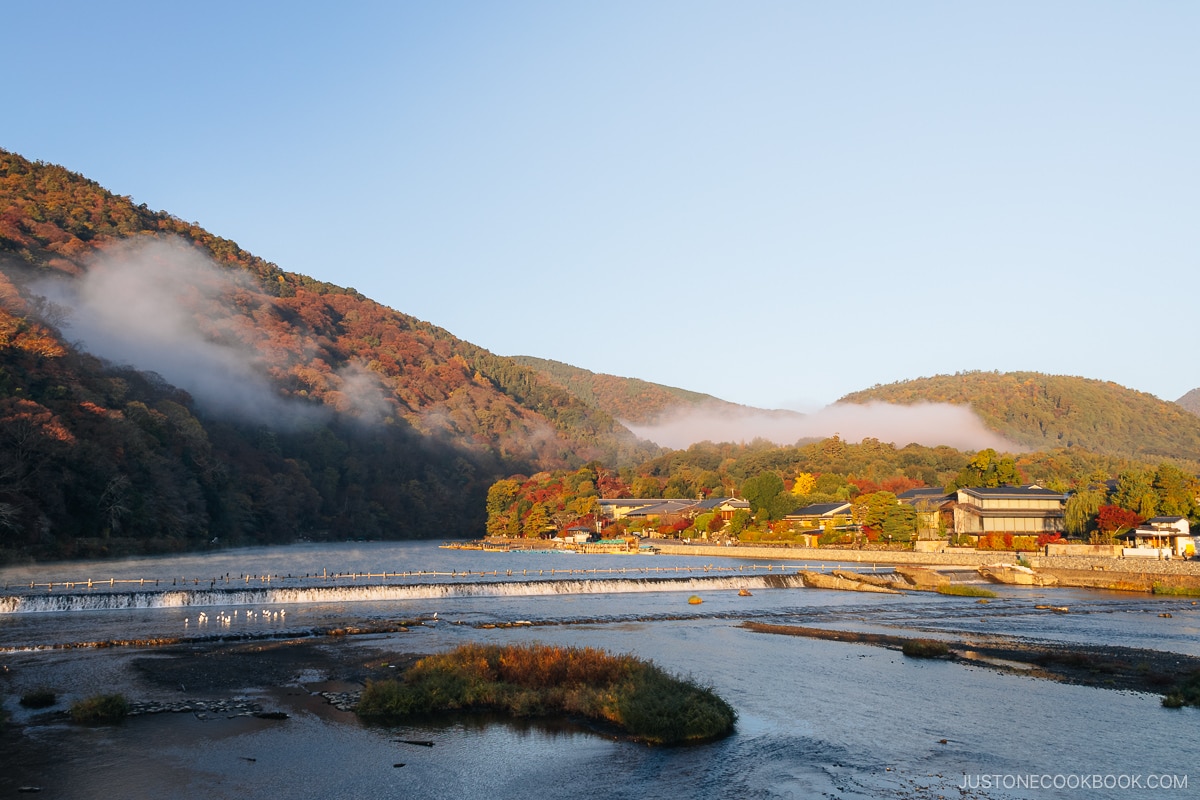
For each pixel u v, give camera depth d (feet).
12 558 342.23
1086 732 114.73
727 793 90.79
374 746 105.91
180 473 494.59
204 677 143.95
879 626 221.66
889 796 90.22
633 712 112.88
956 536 448.65
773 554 500.74
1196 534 363.35
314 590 259.39
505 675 134.00
